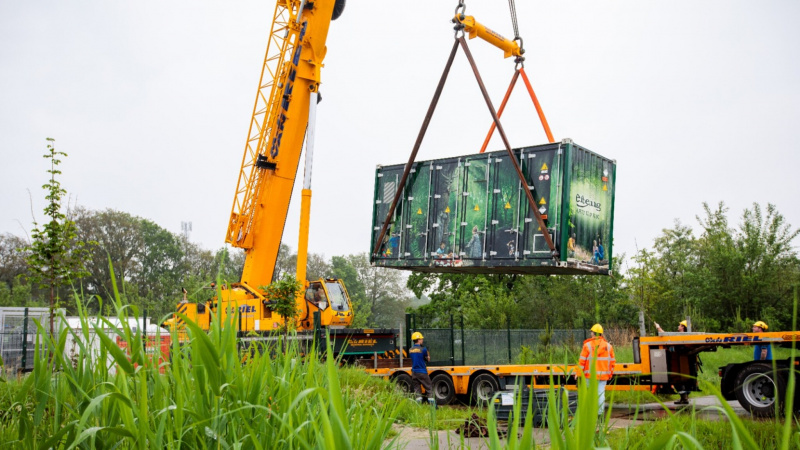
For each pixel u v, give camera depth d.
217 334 3.61
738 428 2.00
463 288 36.47
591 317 24.58
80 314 3.69
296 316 16.66
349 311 19.02
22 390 3.48
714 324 23.19
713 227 26.12
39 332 3.58
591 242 12.01
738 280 23.64
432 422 4.02
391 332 19.05
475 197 12.58
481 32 12.09
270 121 18.20
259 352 4.23
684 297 24.59
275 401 3.75
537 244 11.61
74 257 13.05
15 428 3.79
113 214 53.28
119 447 3.41
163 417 3.12
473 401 13.90
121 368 3.42
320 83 18.22
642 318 12.99
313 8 17.86
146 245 53.09
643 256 25.64
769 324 22.17
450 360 19.97
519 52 12.91
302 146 18.36
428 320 23.62
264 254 18.19
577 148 11.76
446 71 11.89
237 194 18.42
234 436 3.23
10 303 34.19
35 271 12.64
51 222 12.81
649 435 3.67
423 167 13.51
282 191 18.20
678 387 12.44
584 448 2.22
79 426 2.86
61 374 3.78
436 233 13.05
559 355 17.53
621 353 19.14
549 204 11.53
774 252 23.44
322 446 2.56
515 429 2.53
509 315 27.38
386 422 3.87
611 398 3.08
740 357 16.16
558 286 26.88
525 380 13.34
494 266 12.10
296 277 17.03
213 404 3.50
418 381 13.95
